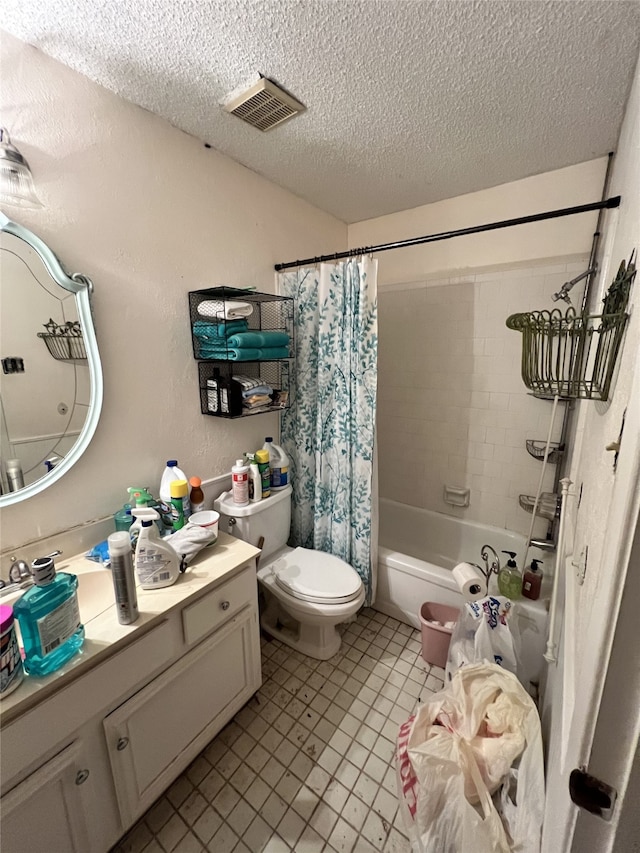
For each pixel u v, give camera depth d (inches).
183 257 59.1
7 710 29.1
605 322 36.1
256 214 70.7
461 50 41.6
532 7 36.1
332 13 36.9
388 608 79.3
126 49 41.3
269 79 46.2
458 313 86.3
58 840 34.1
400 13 36.9
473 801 38.3
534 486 83.0
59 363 46.2
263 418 77.9
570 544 49.9
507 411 84.0
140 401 55.8
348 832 43.7
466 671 48.1
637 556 14.6
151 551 43.6
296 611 62.1
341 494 74.5
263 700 60.1
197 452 65.2
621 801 16.4
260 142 60.2
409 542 101.2
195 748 47.9
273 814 45.4
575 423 69.8
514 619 59.9
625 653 15.4
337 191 78.3
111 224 49.8
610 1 35.0
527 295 77.5
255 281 72.2
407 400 97.7
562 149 62.9
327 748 52.8
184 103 50.7
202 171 60.3
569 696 27.5
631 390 19.6
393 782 48.6
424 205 85.9
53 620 32.5
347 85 47.2
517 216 75.5
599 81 46.0
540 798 35.7
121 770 38.6
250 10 36.5
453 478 94.1
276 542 71.3
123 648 37.5
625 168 44.1
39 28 38.6
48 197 43.6
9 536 43.9
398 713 57.9
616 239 47.1
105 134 48.0
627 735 15.9
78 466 49.3
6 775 29.8
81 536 49.8
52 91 42.8
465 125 55.9
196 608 44.8
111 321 51.2
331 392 73.7
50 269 44.2
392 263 93.2
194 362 63.0
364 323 67.8
